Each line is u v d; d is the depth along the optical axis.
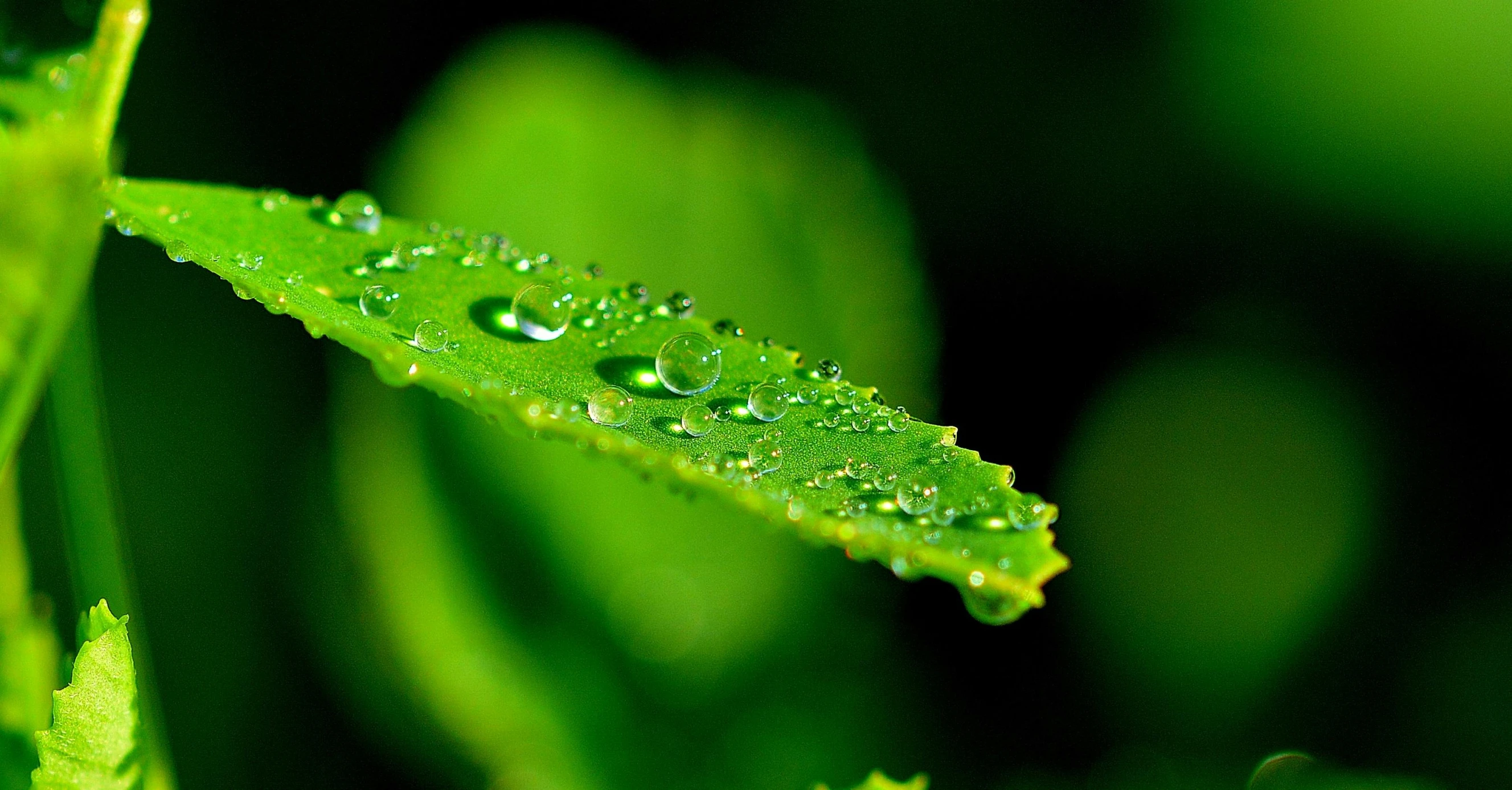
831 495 0.12
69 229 0.12
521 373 0.12
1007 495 0.12
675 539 0.17
